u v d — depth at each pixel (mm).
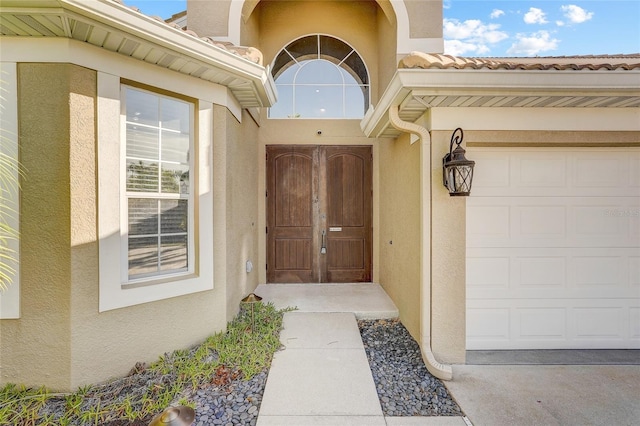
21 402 2621
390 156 5352
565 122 3482
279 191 6398
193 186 3664
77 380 2785
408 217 4266
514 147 3744
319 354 3533
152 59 3107
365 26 6613
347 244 6434
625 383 3141
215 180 3811
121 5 2465
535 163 3779
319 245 6391
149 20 2639
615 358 3615
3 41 2682
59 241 2738
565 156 3781
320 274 6387
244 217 4969
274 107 6516
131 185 3211
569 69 2924
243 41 5281
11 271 2705
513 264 3779
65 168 2736
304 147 6414
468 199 3750
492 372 3328
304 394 2844
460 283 3484
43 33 2637
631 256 3811
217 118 3814
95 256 2883
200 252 3645
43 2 2250
